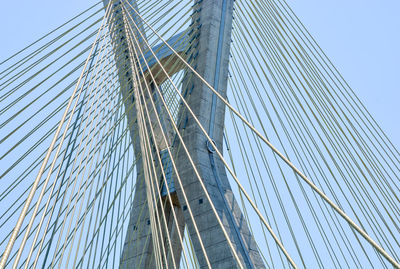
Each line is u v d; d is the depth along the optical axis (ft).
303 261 51.19
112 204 41.63
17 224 15.28
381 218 55.67
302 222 55.36
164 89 66.33
